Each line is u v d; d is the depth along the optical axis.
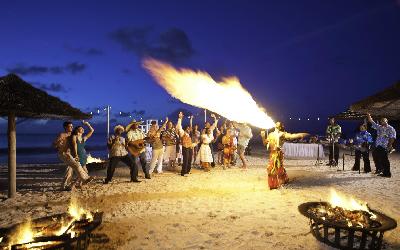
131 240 4.88
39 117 8.56
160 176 11.07
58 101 7.94
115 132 9.62
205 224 5.61
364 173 11.55
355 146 11.95
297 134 8.67
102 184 9.44
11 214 6.33
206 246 4.67
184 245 4.70
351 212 4.71
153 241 4.85
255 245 4.70
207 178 10.61
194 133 14.14
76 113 8.11
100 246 4.65
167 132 13.04
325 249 4.51
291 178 10.38
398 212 6.34
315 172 11.80
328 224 4.29
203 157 12.34
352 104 8.19
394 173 11.74
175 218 5.97
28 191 8.55
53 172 12.88
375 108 8.04
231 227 5.45
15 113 8.06
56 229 4.36
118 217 6.05
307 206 5.00
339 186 8.99
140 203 7.12
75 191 8.43
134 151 9.84
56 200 7.45
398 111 8.57
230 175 11.29
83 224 4.39
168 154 13.09
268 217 6.00
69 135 8.52
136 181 9.84
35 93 7.58
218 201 7.26
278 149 8.68
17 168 14.45
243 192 8.25
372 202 7.10
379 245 4.29
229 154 13.16
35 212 6.45
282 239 4.91
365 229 4.06
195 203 7.08
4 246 3.94
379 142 10.81
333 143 13.66
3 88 7.13
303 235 5.05
